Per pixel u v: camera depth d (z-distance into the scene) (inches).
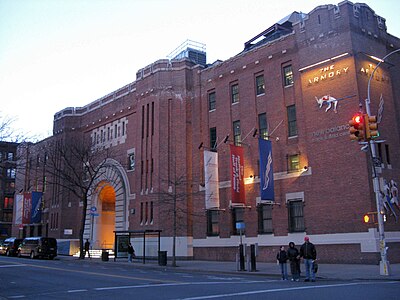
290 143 1268.5
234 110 1469.0
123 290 608.4
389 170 1147.3
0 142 1508.4
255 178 1347.2
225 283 701.3
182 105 1610.5
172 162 1568.7
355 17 1190.3
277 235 1249.4
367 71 1170.6
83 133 2171.5
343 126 1133.7
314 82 1214.9
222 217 1432.1
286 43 1326.3
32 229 2438.5
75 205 2134.6
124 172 1804.9
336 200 1120.8
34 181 2440.9
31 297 560.7
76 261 1492.4
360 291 557.6
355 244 1067.3
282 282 729.0
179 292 571.5
